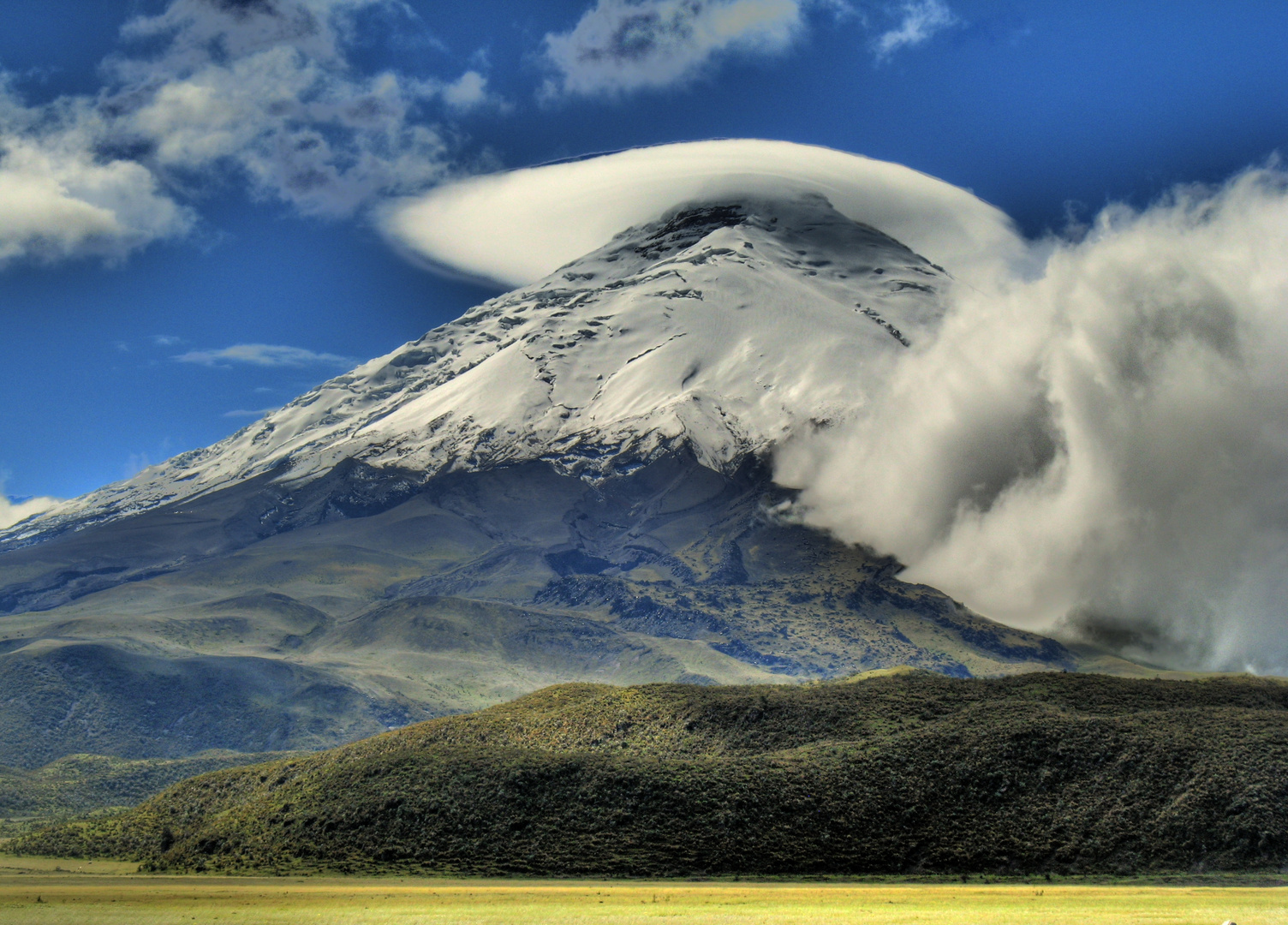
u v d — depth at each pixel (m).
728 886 136.75
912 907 113.50
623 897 123.94
